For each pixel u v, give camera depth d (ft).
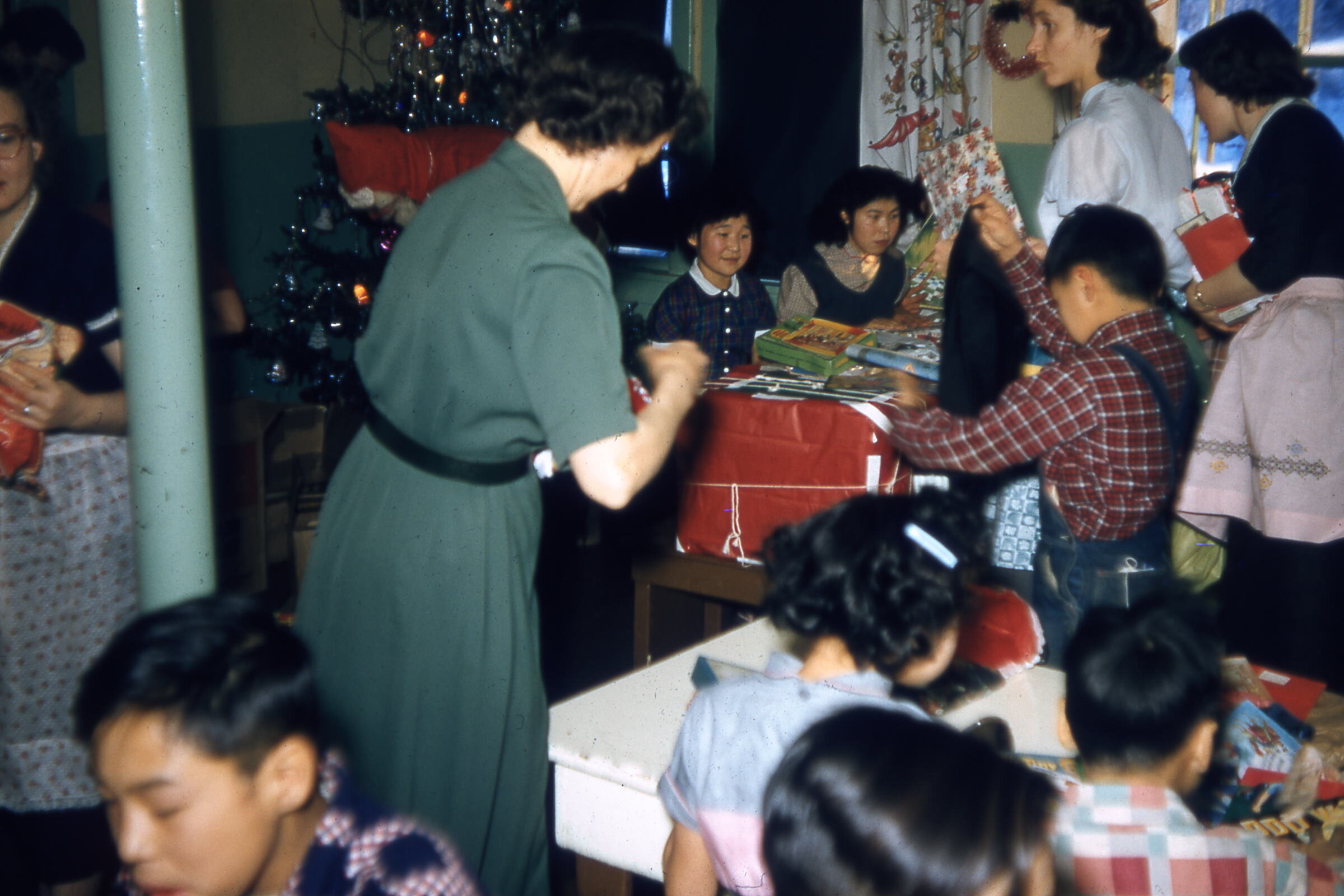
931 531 4.23
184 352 5.78
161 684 3.19
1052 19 9.60
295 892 3.46
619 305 17.54
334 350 16.65
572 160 5.28
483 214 5.12
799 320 10.34
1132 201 9.55
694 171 17.11
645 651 9.73
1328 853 5.11
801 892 2.95
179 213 5.65
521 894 5.76
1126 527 7.69
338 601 5.53
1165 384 7.60
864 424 8.36
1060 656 8.11
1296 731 5.88
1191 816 4.44
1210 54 9.29
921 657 4.25
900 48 14.84
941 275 11.23
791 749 3.16
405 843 3.53
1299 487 9.09
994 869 2.81
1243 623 9.83
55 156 7.00
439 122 15.05
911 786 2.88
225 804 3.26
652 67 5.09
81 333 6.91
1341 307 8.86
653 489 14.73
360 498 5.48
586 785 5.56
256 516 12.63
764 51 16.37
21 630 6.89
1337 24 12.12
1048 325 8.75
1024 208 14.51
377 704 5.46
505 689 5.42
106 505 7.07
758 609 9.43
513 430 5.20
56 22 10.04
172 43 5.50
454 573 5.25
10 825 7.97
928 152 10.94
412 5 14.97
